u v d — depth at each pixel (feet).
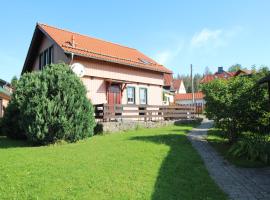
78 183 22.02
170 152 33.65
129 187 21.17
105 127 53.52
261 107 38.58
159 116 70.33
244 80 40.16
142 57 89.76
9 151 36.24
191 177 24.02
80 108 43.96
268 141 33.96
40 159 30.01
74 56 64.13
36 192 20.30
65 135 42.63
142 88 80.74
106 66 70.64
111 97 71.56
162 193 20.10
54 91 42.86
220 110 40.40
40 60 78.95
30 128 41.47
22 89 49.96
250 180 23.79
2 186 21.56
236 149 33.47
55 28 77.00
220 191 20.76
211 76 214.28
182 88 234.79
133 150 34.35
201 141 44.42
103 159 29.63
